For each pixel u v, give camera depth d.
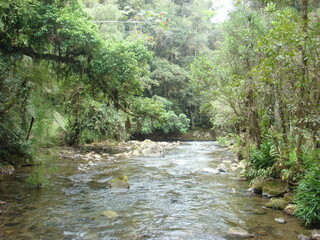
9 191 6.02
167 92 31.05
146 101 11.52
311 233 3.67
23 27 8.33
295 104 4.84
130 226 4.06
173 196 5.84
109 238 3.60
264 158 6.75
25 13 7.73
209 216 4.53
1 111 7.49
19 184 6.66
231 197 5.74
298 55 4.74
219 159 11.93
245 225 4.09
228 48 8.55
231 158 12.16
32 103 7.09
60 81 9.99
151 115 11.72
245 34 7.64
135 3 32.31
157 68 29.98
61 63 9.81
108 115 15.30
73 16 8.40
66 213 4.63
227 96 8.55
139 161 11.29
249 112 7.46
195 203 5.31
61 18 7.91
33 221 4.20
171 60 34.75
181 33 34.16
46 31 8.08
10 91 7.39
